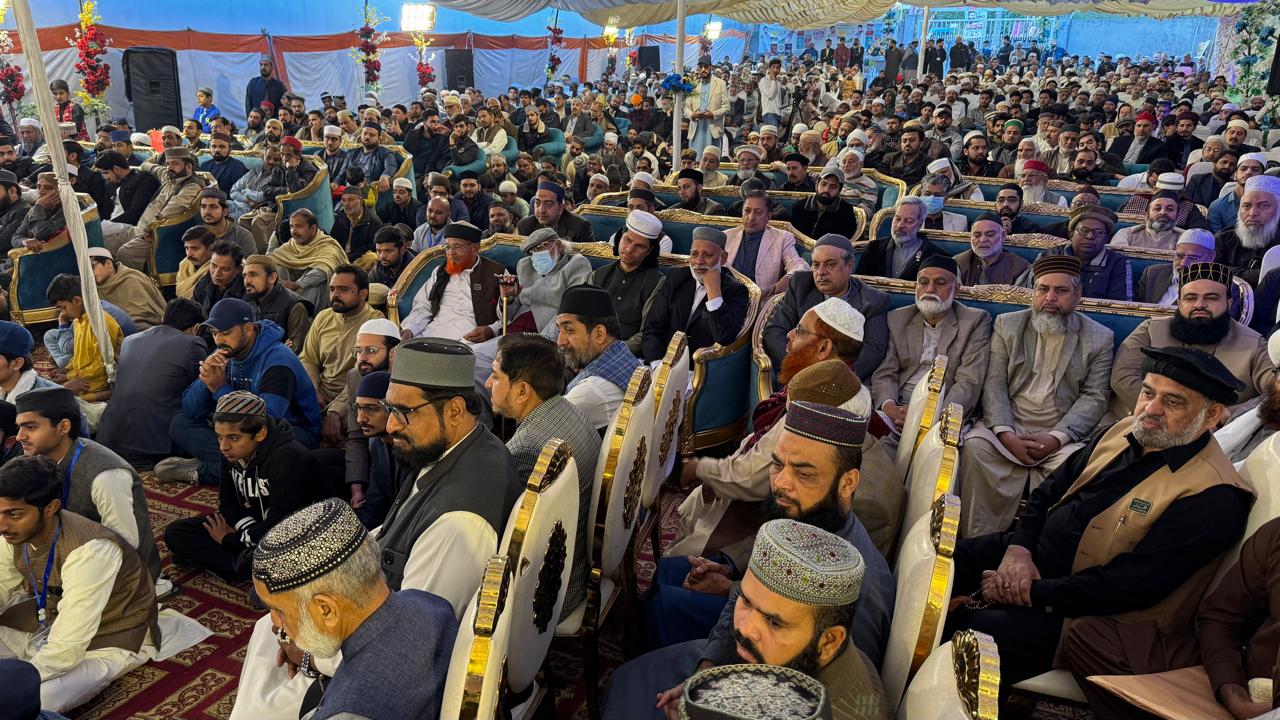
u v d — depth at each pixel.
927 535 1.82
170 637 3.22
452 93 14.95
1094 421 3.61
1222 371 2.23
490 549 2.23
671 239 6.35
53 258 6.74
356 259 7.51
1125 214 6.56
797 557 1.49
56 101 14.12
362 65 22.12
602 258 5.36
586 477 2.65
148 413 4.59
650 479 3.07
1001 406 3.71
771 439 2.74
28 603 2.89
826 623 1.50
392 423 2.37
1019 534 2.69
